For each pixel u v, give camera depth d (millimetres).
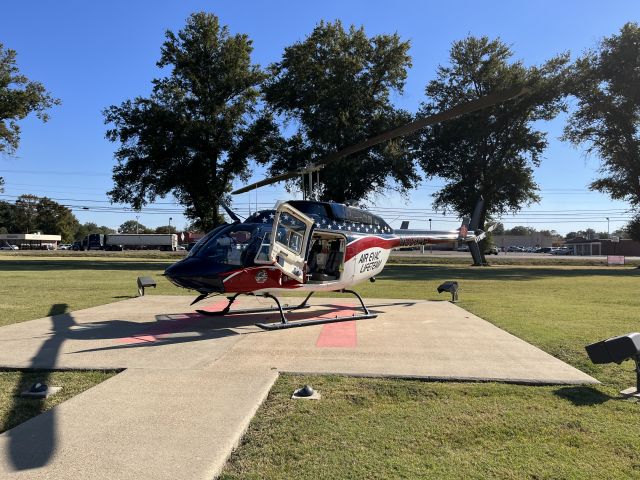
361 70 33156
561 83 34344
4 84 33000
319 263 9961
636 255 81625
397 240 11539
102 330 8125
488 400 4680
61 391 4832
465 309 11180
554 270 31516
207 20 34656
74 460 3174
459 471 3219
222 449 3375
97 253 56219
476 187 38906
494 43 37469
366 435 3803
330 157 9109
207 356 6285
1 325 8578
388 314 10305
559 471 3238
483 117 36438
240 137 35406
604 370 5848
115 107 33094
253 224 8664
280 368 5707
